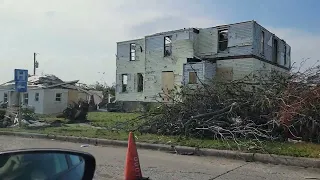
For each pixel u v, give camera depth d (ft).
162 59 101.55
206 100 39.19
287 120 32.42
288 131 33.50
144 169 23.66
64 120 63.46
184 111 38.81
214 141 32.76
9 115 58.54
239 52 87.30
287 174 22.15
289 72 40.27
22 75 49.57
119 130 42.86
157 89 102.17
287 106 32.94
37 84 104.06
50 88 99.91
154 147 32.45
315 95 32.65
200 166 24.71
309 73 36.58
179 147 30.73
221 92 39.32
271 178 21.07
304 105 32.83
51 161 8.28
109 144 35.83
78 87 116.26
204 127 35.68
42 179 8.00
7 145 35.70
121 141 35.17
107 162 26.21
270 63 96.17
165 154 29.91
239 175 21.90
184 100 40.52
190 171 23.06
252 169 23.67
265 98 34.83
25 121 57.77
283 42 106.93
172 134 37.93
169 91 55.06
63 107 103.35
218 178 21.12
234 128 34.06
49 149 8.34
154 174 22.17
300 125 32.63
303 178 21.11
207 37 93.86
